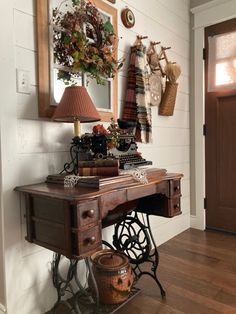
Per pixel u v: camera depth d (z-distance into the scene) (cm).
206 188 291
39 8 147
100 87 187
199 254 227
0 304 140
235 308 154
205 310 153
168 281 184
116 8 199
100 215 118
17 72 140
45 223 123
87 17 165
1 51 133
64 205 111
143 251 179
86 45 160
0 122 134
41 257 152
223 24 270
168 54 259
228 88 269
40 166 151
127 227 187
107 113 191
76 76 170
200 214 293
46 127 155
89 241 111
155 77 234
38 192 122
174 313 150
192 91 294
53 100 155
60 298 150
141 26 224
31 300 148
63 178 139
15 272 141
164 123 257
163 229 255
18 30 140
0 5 133
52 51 153
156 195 175
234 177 272
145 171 155
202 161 290
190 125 298
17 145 141
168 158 263
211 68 279
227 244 249
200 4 283
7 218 138
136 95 205
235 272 196
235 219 274
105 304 151
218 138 280
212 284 180
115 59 185
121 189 130
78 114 138
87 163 138
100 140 151
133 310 154
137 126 205
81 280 173
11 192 139
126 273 154
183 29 283
